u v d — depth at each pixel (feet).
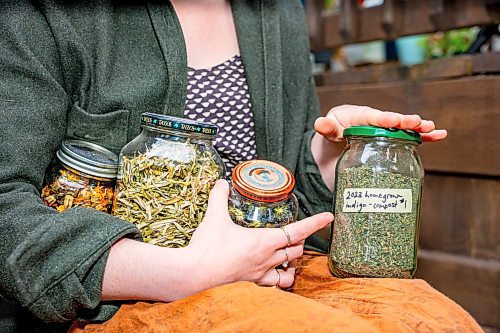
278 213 2.92
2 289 2.63
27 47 2.97
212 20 3.70
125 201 2.88
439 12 5.04
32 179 2.87
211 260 2.61
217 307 2.46
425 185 5.12
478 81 4.58
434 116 4.84
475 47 5.09
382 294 2.75
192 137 2.94
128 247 2.63
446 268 4.97
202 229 2.72
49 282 2.52
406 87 4.99
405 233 2.98
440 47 6.78
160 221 2.82
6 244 2.58
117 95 3.22
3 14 3.00
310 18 6.00
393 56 7.45
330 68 7.04
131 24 3.41
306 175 3.84
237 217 2.87
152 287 2.60
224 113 3.60
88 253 2.55
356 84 5.41
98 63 3.22
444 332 2.47
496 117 4.50
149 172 2.86
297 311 2.35
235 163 3.70
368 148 3.03
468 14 4.94
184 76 3.40
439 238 5.07
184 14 3.62
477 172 4.64
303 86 4.07
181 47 3.41
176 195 2.85
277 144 3.77
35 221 2.60
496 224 4.75
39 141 2.89
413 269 3.04
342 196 3.08
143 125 2.95
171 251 2.62
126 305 2.78
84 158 2.99
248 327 2.32
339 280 3.00
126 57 3.35
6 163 2.79
